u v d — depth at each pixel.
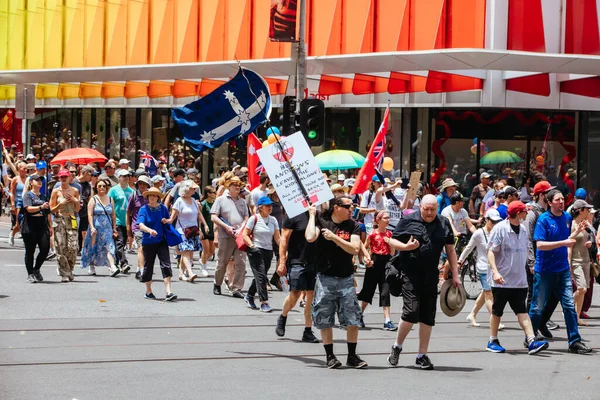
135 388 10.80
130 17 44.56
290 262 14.68
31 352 13.04
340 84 34.88
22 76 46.78
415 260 12.63
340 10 34.94
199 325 15.89
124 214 22.95
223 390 10.77
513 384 11.53
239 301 19.09
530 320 14.64
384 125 22.66
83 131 52.25
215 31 40.12
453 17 32.09
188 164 40.62
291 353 13.53
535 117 34.19
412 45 32.78
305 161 13.56
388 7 33.53
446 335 15.75
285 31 26.39
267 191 22.11
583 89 32.34
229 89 16.08
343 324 12.52
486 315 18.39
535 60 29.23
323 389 10.95
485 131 34.41
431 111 34.88
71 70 43.16
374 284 16.36
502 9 32.12
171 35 42.44
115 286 20.80
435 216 12.77
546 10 32.44
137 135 48.97
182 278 22.41
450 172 34.84
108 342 13.98
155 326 15.63
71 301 18.22
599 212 26.38
